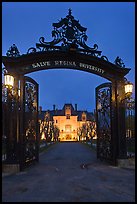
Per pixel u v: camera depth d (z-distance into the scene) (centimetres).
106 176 1047
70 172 1163
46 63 1366
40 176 1059
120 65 1430
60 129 10531
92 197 701
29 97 1412
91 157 1955
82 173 1130
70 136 10462
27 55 1300
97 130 1723
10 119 1229
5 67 1270
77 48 1359
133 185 859
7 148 1210
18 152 1214
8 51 1295
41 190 793
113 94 1434
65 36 1363
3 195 729
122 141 1382
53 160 1720
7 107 1227
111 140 1431
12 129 1227
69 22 1382
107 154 1508
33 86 1492
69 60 1384
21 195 729
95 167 1328
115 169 1250
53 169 1265
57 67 1380
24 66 1323
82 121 10525
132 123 1426
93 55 1389
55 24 1366
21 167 1212
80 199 681
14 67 1279
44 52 1322
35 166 1383
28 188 823
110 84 1481
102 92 1619
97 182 918
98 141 1716
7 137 1219
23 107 1278
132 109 1414
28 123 1373
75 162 1580
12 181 948
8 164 1185
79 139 8994
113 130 1413
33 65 1352
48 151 2802
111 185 862
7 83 1200
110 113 1455
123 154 1369
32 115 1458
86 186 848
